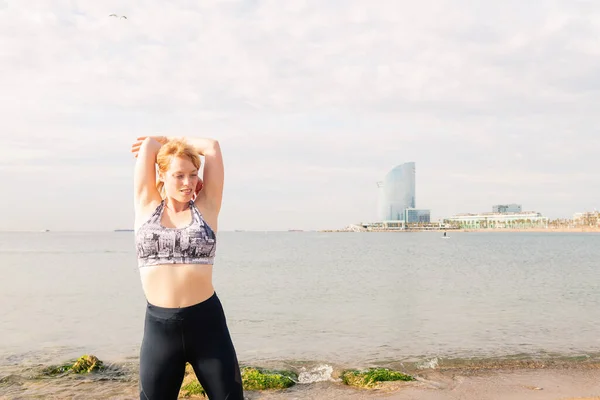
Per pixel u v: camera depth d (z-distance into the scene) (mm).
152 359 2900
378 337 11781
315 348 10609
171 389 2945
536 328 12867
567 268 37406
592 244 102375
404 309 16609
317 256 58969
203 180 3199
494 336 11797
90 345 11148
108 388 7449
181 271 2898
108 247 91562
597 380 7723
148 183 3076
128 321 14492
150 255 2922
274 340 11539
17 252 69062
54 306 17656
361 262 46531
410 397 6855
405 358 9539
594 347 10477
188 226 2961
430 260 49500
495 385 7441
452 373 8281
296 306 17578
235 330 12906
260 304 18250
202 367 2916
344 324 13719
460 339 11453
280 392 7176
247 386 7387
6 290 22828
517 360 9227
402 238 175750
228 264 44219
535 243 111250
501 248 83000
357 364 9062
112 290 22766
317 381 7820
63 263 44031
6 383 7746
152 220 2971
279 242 130500
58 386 7566
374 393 7086
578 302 18203
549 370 8438
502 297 19828
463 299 19234
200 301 2926
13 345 11180
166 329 2871
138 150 3303
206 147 3268
